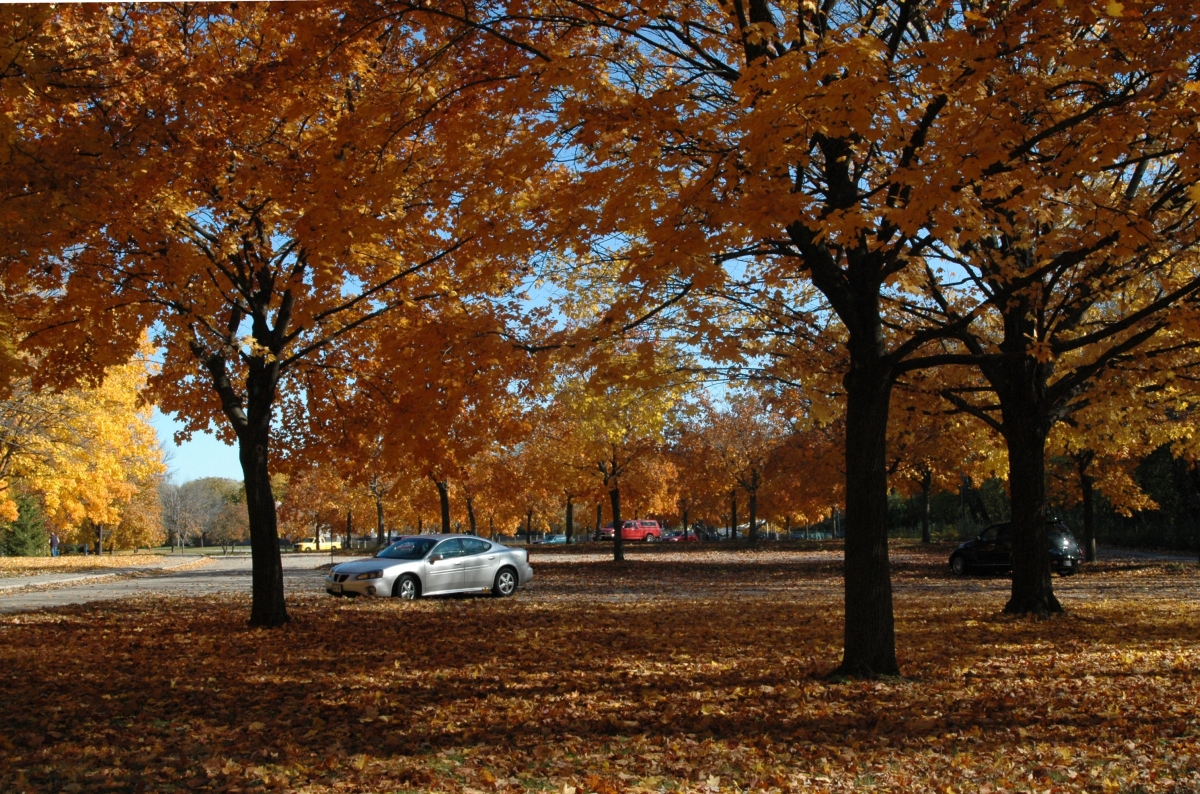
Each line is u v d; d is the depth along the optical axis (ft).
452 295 35.06
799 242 26.84
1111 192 36.01
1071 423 50.93
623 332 27.22
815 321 43.09
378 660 31.32
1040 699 24.03
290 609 49.44
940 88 22.66
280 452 48.93
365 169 27.32
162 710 23.27
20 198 22.53
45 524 211.82
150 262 29.73
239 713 23.04
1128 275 36.63
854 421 27.71
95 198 24.88
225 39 34.27
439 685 26.63
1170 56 20.61
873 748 19.45
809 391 39.93
